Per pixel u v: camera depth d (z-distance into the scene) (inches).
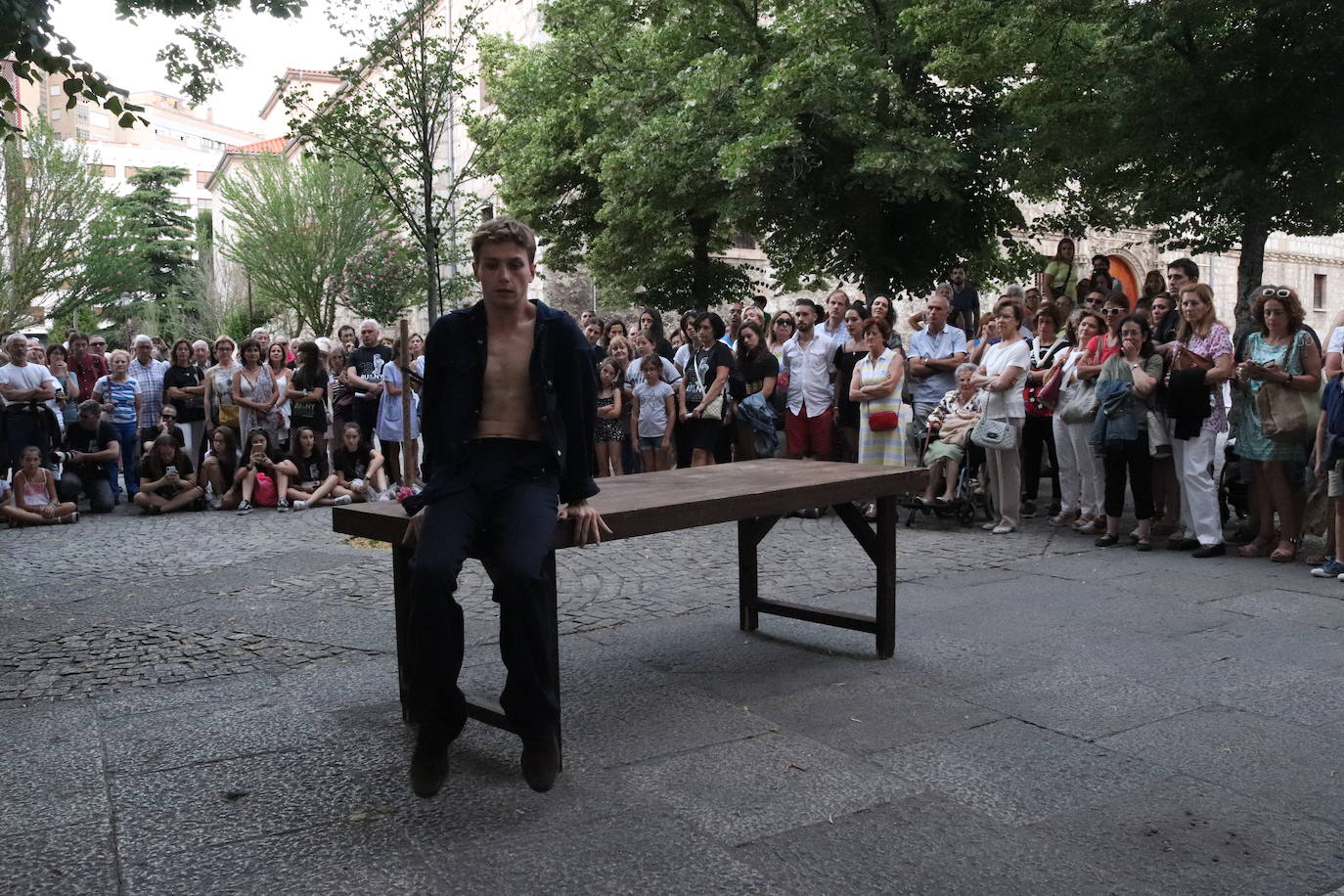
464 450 124.7
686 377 384.8
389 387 437.1
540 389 122.6
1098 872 105.2
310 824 118.1
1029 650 186.5
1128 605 218.7
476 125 761.0
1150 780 128.2
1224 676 168.9
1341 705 153.8
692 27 667.4
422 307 1069.8
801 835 113.7
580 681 173.5
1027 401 354.9
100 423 434.0
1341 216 531.8
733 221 622.8
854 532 182.2
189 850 111.9
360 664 184.7
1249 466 272.8
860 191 631.8
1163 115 513.3
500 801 123.8
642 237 704.4
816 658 184.1
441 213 454.0
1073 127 570.9
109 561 304.2
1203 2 467.5
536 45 788.0
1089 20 547.2
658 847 111.2
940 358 364.8
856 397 335.3
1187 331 280.2
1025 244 706.2
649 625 210.7
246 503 411.2
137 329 1793.8
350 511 141.9
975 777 129.6
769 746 140.9
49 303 1533.0
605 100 678.5
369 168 442.9
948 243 669.3
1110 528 293.4
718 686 169.0
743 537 203.5
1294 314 257.8
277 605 235.3
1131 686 164.7
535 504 121.8
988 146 632.4
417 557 118.9
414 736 146.3
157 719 156.7
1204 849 109.8
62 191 1349.7
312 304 1194.6
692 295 787.4
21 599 252.7
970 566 266.7
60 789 129.6
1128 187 597.9
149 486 417.7
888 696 161.6
